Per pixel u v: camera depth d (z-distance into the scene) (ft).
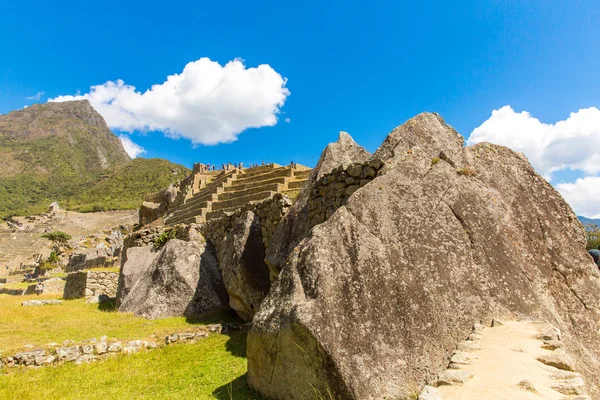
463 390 11.64
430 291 16.66
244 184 125.08
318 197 27.07
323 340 14.57
